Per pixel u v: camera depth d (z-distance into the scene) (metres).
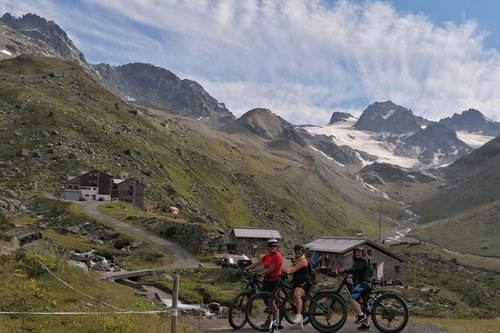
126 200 141.38
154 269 64.31
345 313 18.22
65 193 131.50
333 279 56.69
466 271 172.12
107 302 22.94
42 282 22.16
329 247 93.44
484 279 150.25
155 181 174.00
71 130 183.38
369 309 18.88
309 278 18.03
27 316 17.08
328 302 18.48
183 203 169.00
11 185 130.00
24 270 23.20
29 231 46.19
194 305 43.09
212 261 77.44
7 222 47.91
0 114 183.12
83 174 138.38
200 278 62.47
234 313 19.83
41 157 153.50
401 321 19.12
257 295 18.17
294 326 18.91
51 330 15.93
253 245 94.75
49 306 19.02
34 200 113.62
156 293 45.69
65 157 156.62
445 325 28.84
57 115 192.75
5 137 162.50
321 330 18.11
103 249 72.88
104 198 139.00
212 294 47.97
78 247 69.94
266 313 18.64
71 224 94.50
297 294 17.78
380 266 86.62
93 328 16.75
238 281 59.03
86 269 34.94
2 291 19.47
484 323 37.19
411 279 111.31
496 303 101.38
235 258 70.56
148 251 76.94
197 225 89.12
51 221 96.25
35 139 164.75
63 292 21.81
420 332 21.45
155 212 138.00
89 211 111.06
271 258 18.27
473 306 88.62
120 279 51.72
